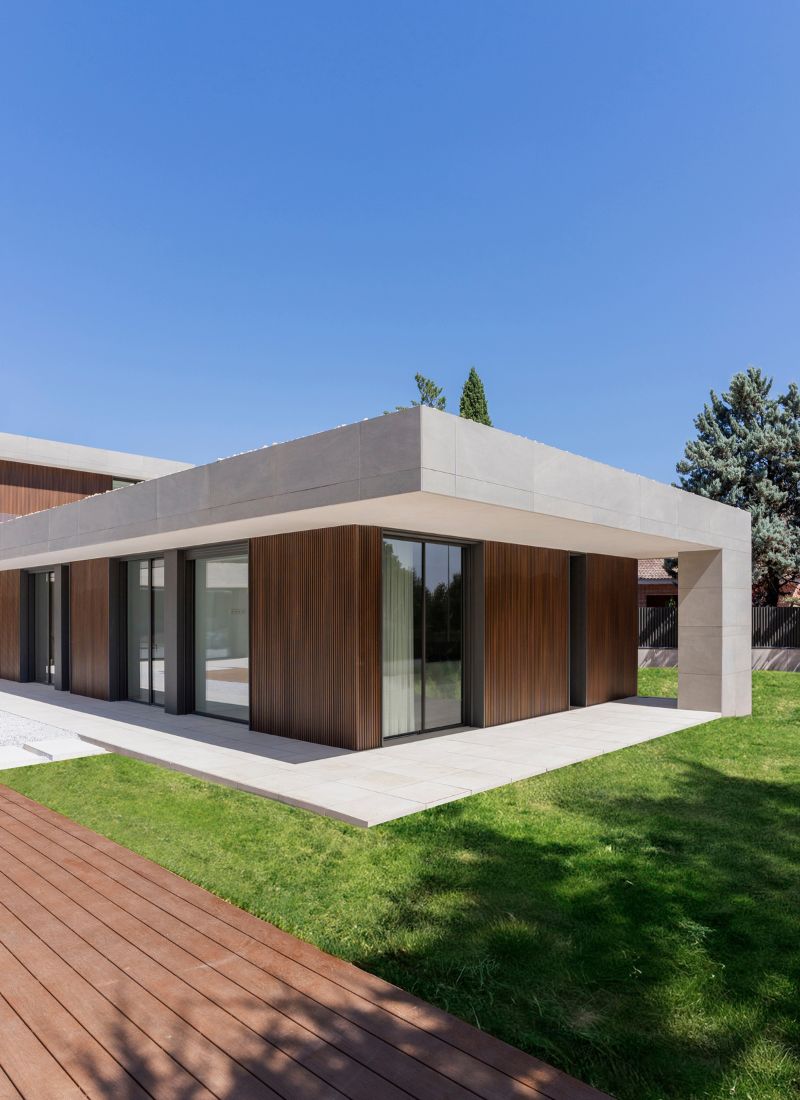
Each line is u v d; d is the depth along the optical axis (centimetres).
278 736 1008
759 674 1961
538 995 337
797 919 421
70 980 351
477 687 1098
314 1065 284
